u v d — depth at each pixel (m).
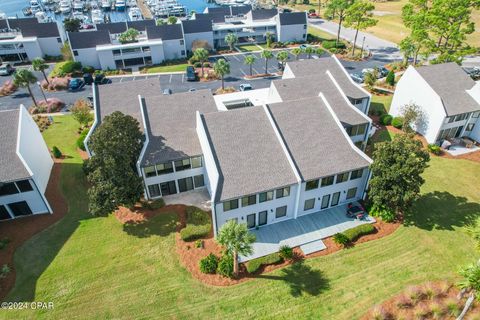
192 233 32.22
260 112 36.06
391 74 65.00
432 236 32.28
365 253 30.78
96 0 160.88
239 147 33.47
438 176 40.66
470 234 23.83
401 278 28.39
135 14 129.50
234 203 31.38
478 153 44.91
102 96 45.03
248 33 98.00
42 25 86.81
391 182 31.80
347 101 45.56
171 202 37.59
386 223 33.88
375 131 50.94
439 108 44.78
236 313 26.06
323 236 32.72
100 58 79.75
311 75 50.78
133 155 35.59
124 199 32.12
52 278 29.03
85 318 25.98
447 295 26.70
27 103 63.00
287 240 32.38
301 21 97.25
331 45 90.19
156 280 28.72
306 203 34.72
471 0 67.75
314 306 26.44
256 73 76.00
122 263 30.31
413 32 69.38
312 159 33.88
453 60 61.69
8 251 31.59
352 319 25.47
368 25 78.44
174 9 136.75
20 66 83.56
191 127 39.72
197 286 28.16
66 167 43.66
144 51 82.81
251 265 29.19
